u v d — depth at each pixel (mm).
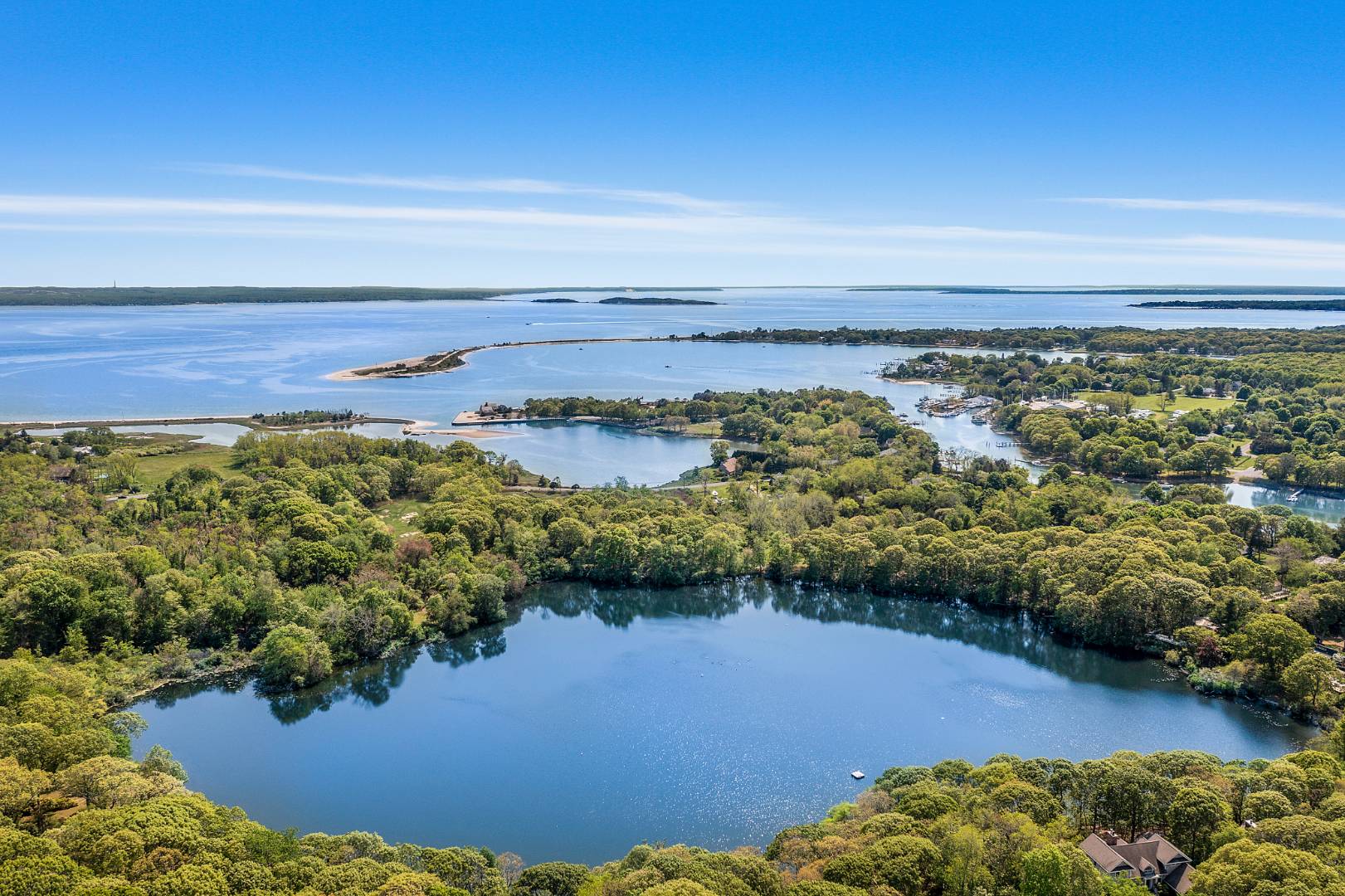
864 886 89312
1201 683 164625
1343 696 151625
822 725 154500
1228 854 91688
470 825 127062
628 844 123250
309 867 92188
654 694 166125
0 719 116562
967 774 120000
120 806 98062
